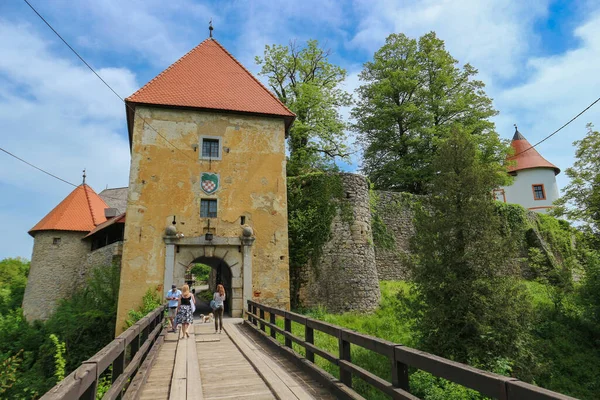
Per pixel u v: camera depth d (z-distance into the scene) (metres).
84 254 22.53
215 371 6.46
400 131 27.61
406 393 3.29
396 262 20.20
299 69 24.44
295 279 16.20
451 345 10.77
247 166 15.38
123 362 4.31
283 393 4.94
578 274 20.41
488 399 8.45
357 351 11.70
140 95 15.00
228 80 16.92
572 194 18.56
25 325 18.66
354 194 17.39
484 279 11.05
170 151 14.75
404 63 27.47
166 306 11.95
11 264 41.78
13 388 14.12
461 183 11.91
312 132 23.53
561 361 14.09
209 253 14.27
